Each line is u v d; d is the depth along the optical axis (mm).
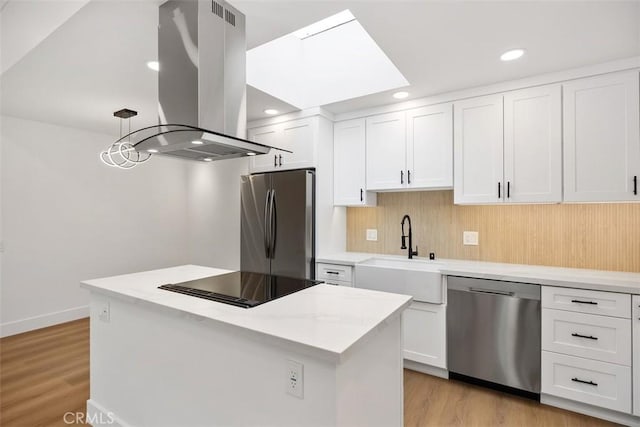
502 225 2801
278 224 3123
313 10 1675
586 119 2217
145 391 1683
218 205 4520
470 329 2355
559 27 1784
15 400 2201
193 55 1549
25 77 2350
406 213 3244
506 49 2021
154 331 1632
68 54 2025
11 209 3330
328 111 3229
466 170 2639
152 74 2307
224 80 1646
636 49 2002
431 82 2525
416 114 2873
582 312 1994
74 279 3770
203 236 4707
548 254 2613
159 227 4570
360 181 3168
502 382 2248
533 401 2188
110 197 4074
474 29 1810
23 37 1773
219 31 1620
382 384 1387
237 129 1716
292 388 1153
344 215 3570
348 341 1067
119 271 4152
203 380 1430
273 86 2814
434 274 2459
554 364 2082
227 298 1544
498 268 2512
